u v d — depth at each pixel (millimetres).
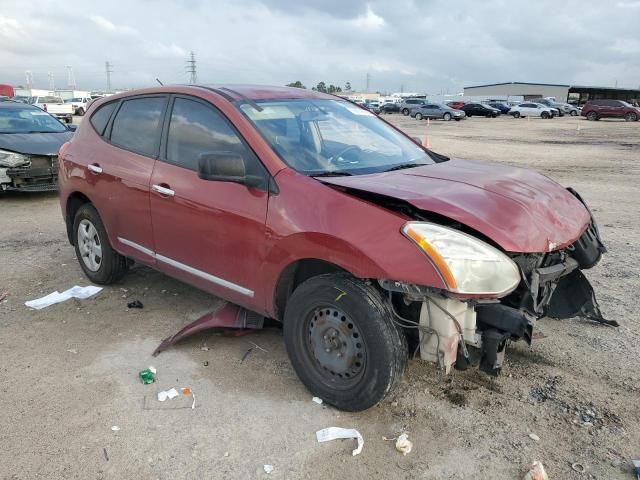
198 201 3846
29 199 9984
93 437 3107
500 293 2912
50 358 3986
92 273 5344
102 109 5176
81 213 5250
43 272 5809
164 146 4312
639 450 2988
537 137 27422
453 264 2826
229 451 2996
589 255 3918
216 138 3885
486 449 3002
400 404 3398
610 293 5195
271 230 3398
